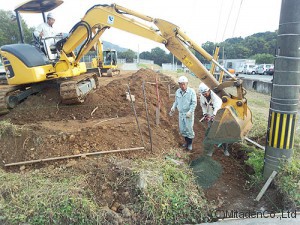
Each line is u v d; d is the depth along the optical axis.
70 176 4.16
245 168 5.14
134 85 10.73
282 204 4.03
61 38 7.91
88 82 8.35
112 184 4.00
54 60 7.95
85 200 3.60
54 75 7.45
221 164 5.27
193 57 4.89
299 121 8.05
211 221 3.83
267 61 46.38
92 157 4.79
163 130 6.59
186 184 4.15
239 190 4.57
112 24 6.14
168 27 4.96
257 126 6.84
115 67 23.98
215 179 4.72
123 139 5.40
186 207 3.82
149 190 3.81
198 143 6.29
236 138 4.31
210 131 4.45
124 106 7.96
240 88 4.48
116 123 6.24
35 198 3.67
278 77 4.12
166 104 9.83
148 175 4.03
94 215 3.48
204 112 6.30
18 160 4.81
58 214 3.47
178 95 5.55
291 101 4.11
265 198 4.23
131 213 3.62
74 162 4.56
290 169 4.22
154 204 3.70
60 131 5.47
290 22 3.84
